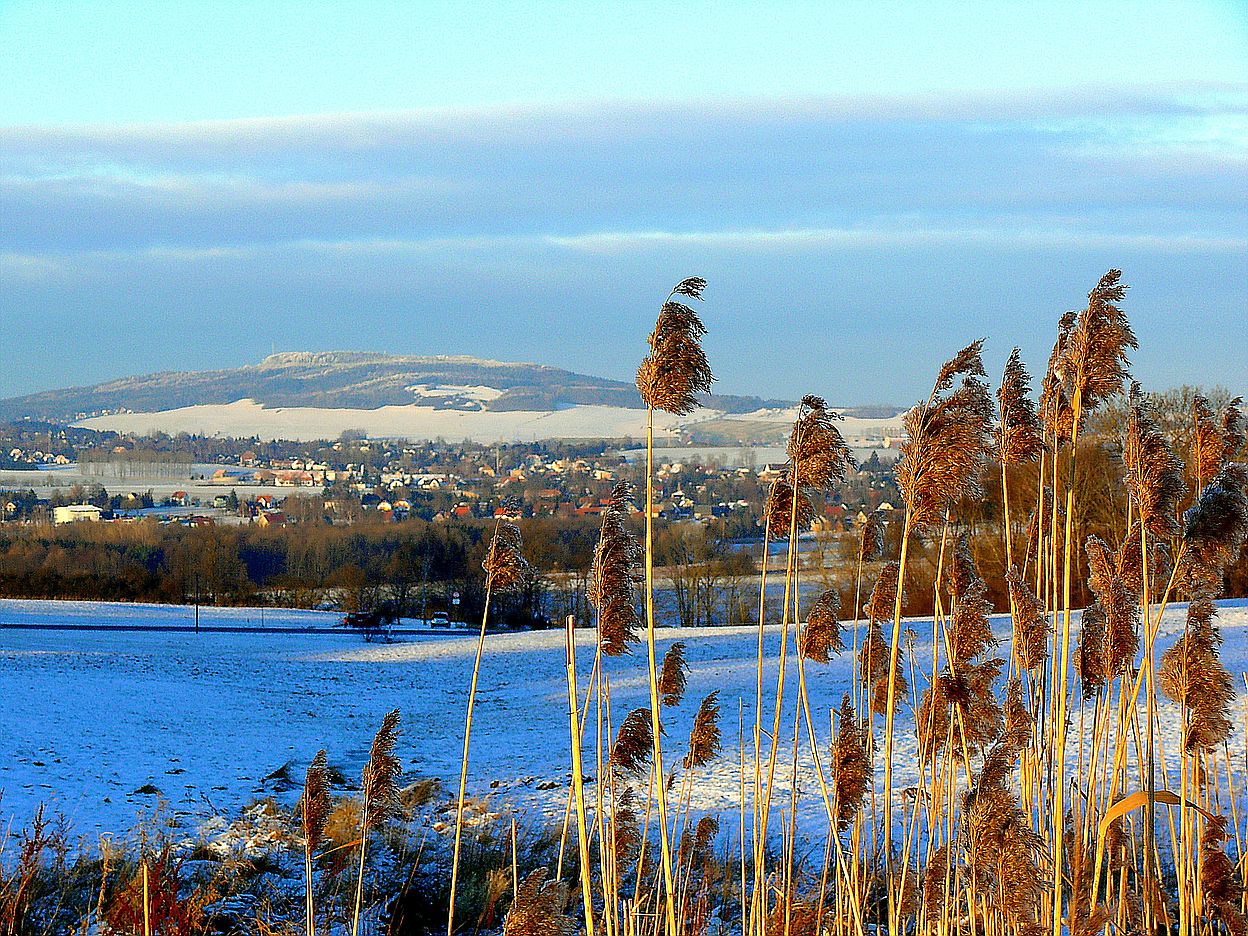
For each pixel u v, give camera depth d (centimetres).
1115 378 545
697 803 1415
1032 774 595
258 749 2550
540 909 384
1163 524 539
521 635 5594
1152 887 559
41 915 886
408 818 1338
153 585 9825
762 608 529
